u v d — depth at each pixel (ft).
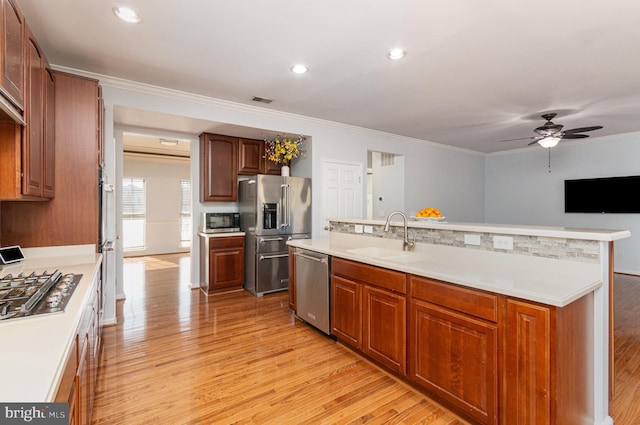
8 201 7.91
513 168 24.45
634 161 19.02
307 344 9.62
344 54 9.11
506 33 7.93
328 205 16.75
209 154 15.26
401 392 7.19
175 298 14.35
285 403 6.77
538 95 12.39
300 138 16.44
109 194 10.98
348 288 8.96
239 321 11.53
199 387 7.33
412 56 9.20
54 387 2.64
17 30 5.27
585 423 5.66
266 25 7.64
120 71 10.29
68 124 8.35
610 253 6.10
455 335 6.13
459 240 7.75
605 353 6.01
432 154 22.06
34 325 3.85
